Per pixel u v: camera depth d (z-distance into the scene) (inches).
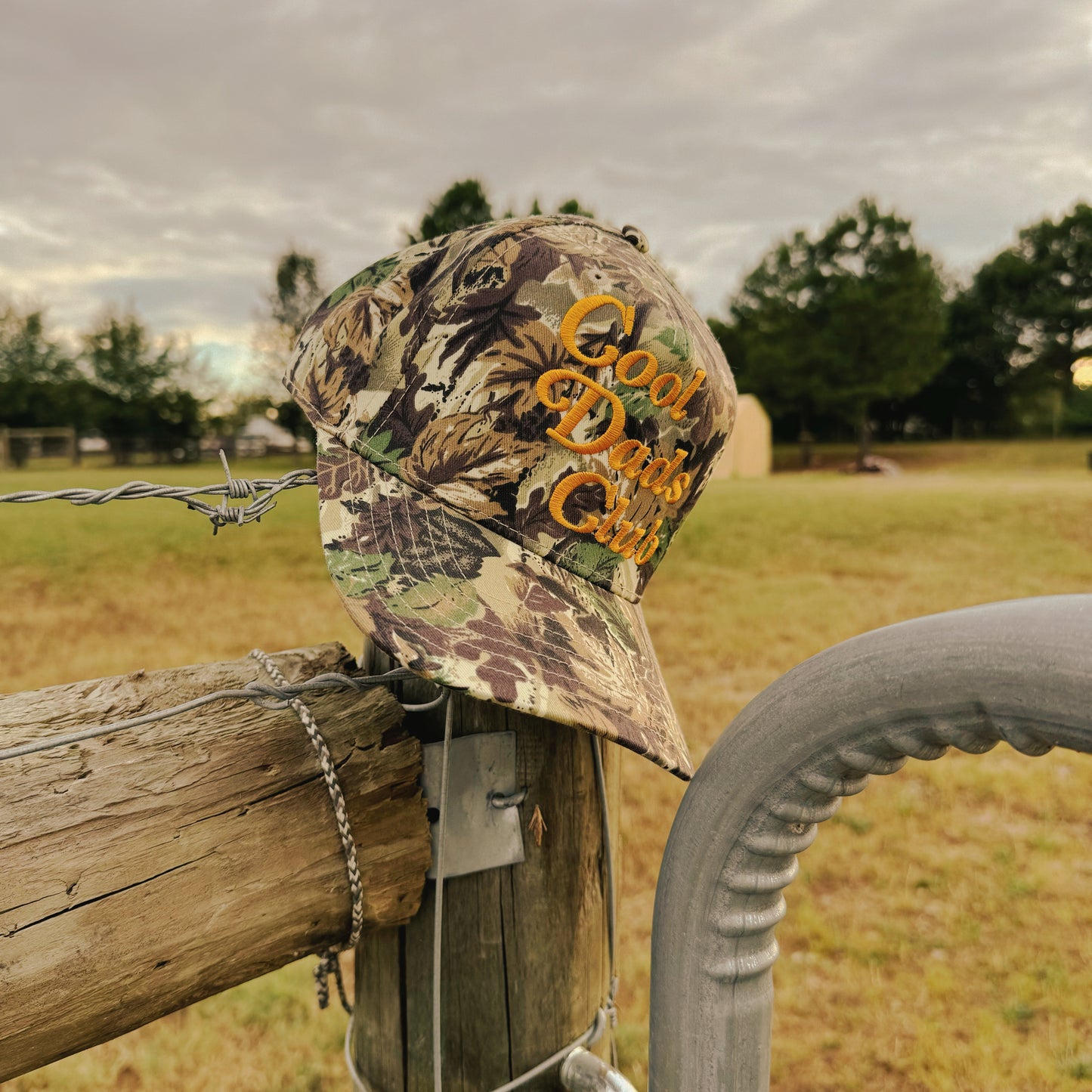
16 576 304.8
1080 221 1815.9
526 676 28.2
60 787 26.0
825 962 102.0
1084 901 111.8
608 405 32.6
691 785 24.4
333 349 33.1
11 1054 25.0
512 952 34.8
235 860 27.7
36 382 1577.3
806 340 1344.7
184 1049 87.7
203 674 31.4
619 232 36.9
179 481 841.5
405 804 31.1
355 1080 39.1
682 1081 25.4
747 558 359.6
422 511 31.8
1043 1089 83.7
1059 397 1790.1
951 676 17.9
